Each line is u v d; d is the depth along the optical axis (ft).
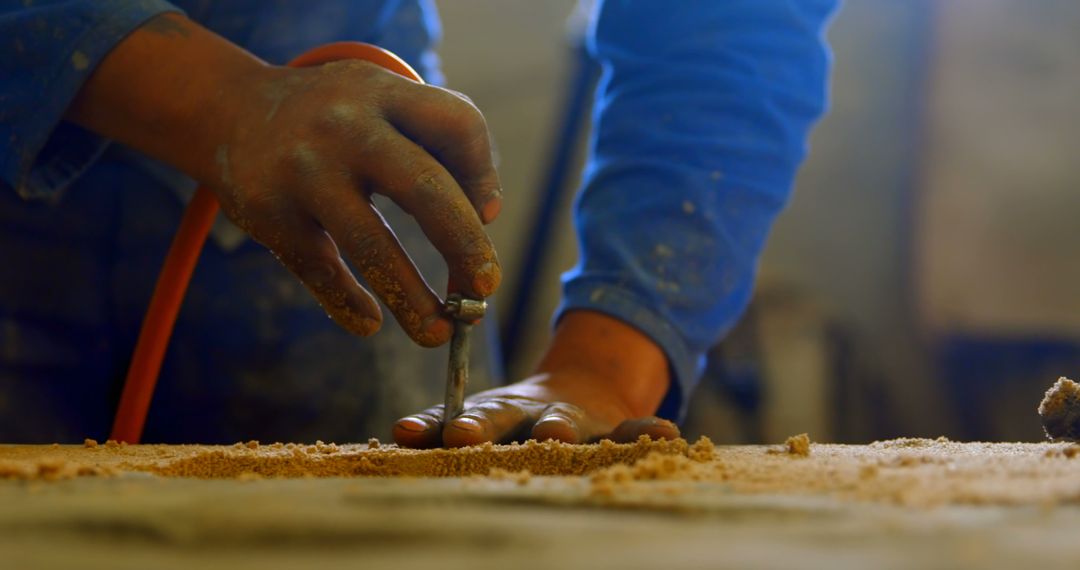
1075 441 3.53
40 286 4.50
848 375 11.34
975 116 10.96
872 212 11.59
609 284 4.01
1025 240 10.86
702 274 4.07
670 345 4.00
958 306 11.07
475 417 3.47
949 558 2.00
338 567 1.95
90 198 4.55
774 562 1.96
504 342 11.27
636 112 4.17
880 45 11.57
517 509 2.58
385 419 4.75
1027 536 2.26
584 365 3.93
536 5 12.98
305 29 4.44
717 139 4.11
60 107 3.57
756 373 10.85
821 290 11.51
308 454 3.28
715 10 4.18
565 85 11.91
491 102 12.87
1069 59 10.72
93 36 3.52
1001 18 10.83
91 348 4.62
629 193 4.11
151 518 2.42
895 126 11.53
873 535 2.28
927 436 11.25
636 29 4.26
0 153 3.67
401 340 4.76
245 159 3.39
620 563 1.95
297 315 4.64
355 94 3.35
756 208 4.17
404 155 3.30
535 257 11.12
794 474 2.84
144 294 4.61
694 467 2.92
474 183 3.40
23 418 4.47
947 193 11.06
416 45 4.71
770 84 4.16
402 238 4.66
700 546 2.14
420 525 2.35
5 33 3.57
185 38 3.53
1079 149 10.73
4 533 2.31
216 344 4.63
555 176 10.97
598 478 2.81
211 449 3.52
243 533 2.27
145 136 3.54
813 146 11.72
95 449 3.55
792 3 4.20
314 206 3.33
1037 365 11.07
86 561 2.03
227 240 4.52
